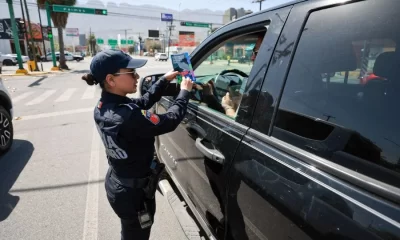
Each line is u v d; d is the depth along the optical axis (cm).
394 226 77
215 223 171
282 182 112
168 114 156
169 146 263
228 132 152
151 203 175
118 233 248
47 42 5256
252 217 129
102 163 389
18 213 274
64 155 416
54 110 727
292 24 130
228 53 344
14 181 337
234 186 142
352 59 106
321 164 102
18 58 1795
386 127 91
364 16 104
